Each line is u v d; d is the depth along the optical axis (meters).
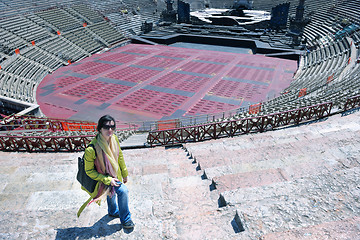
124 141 15.34
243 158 6.93
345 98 14.05
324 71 33.44
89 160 3.53
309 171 5.35
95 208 4.48
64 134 17.61
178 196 5.20
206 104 30.31
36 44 44.84
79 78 38.38
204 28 63.56
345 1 58.88
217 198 4.86
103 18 62.50
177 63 44.97
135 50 53.12
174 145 12.49
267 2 76.44
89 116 28.14
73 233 3.62
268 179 5.12
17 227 3.88
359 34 42.47
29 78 36.78
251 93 32.94
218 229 3.63
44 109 29.52
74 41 50.78
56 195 5.52
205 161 7.00
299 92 24.97
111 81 37.22
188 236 3.59
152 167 7.26
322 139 7.52
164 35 60.06
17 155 11.23
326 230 3.07
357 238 2.93
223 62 45.25
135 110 29.17
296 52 46.91
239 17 68.19
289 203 3.63
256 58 47.19
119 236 3.61
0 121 20.78
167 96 32.47
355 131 7.83
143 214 4.04
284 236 3.05
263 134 9.75
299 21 47.91
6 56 38.81
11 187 6.44
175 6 80.75
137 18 68.81
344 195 3.70
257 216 3.46
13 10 50.41
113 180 3.58
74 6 60.66
